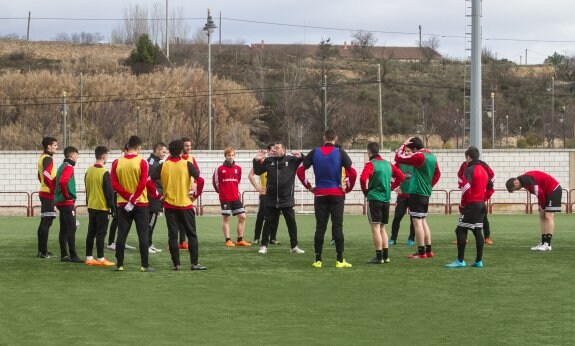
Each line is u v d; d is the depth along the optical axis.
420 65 89.25
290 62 82.38
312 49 95.25
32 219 25.89
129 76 63.62
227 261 13.77
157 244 16.89
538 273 12.17
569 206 29.61
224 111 59.16
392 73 82.25
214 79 63.62
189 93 60.09
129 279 11.62
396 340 7.72
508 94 76.38
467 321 8.60
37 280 11.52
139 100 58.78
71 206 13.59
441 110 66.81
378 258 13.36
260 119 62.91
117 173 12.34
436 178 14.17
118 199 12.46
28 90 58.84
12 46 81.38
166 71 64.81
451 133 63.84
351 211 29.86
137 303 9.67
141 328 8.23
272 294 10.32
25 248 15.96
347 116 62.34
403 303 9.67
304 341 7.67
